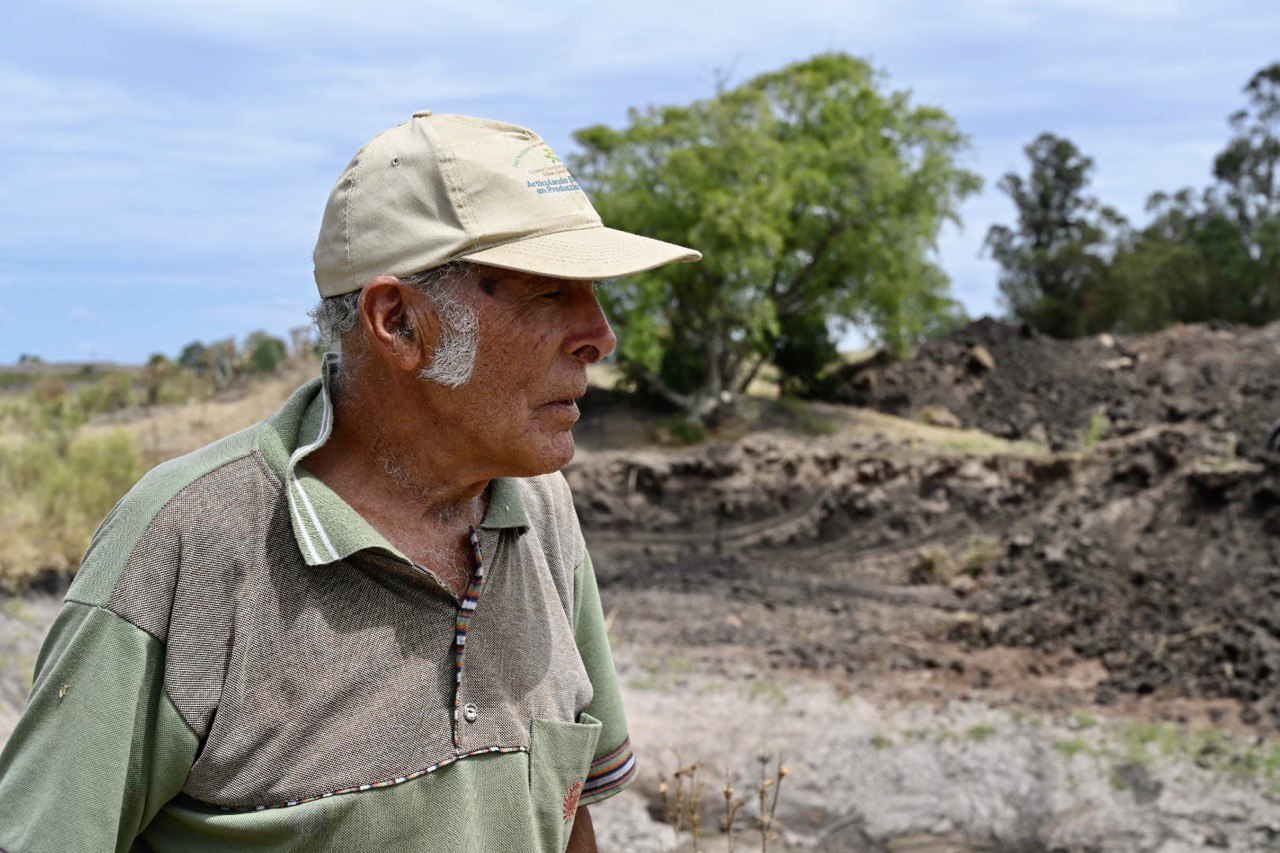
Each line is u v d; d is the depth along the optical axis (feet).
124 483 40.19
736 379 97.30
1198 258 158.92
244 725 3.83
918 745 28.48
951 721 30.12
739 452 74.54
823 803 25.90
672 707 31.48
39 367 158.61
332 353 4.35
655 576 56.34
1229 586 43.75
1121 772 27.02
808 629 44.06
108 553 3.85
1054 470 71.97
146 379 96.37
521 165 4.13
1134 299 155.33
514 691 4.37
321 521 3.97
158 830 4.02
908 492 71.15
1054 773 26.99
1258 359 94.22
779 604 49.62
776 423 92.89
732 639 40.93
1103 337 103.86
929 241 95.04
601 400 97.86
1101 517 55.11
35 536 31.09
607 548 68.28
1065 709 31.42
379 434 4.26
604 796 5.27
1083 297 163.12
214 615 3.84
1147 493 54.34
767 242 86.38
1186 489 51.93
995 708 31.37
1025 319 167.22
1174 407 83.92
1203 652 36.35
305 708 3.88
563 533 4.99
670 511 72.13
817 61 105.19
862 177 92.02
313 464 4.27
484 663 4.27
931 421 96.12
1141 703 32.32
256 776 3.84
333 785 3.87
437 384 4.06
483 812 4.19
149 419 81.56
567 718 4.60
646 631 41.83
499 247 3.99
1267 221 155.33
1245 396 86.99
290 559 3.96
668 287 89.97
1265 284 154.30
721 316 90.22
